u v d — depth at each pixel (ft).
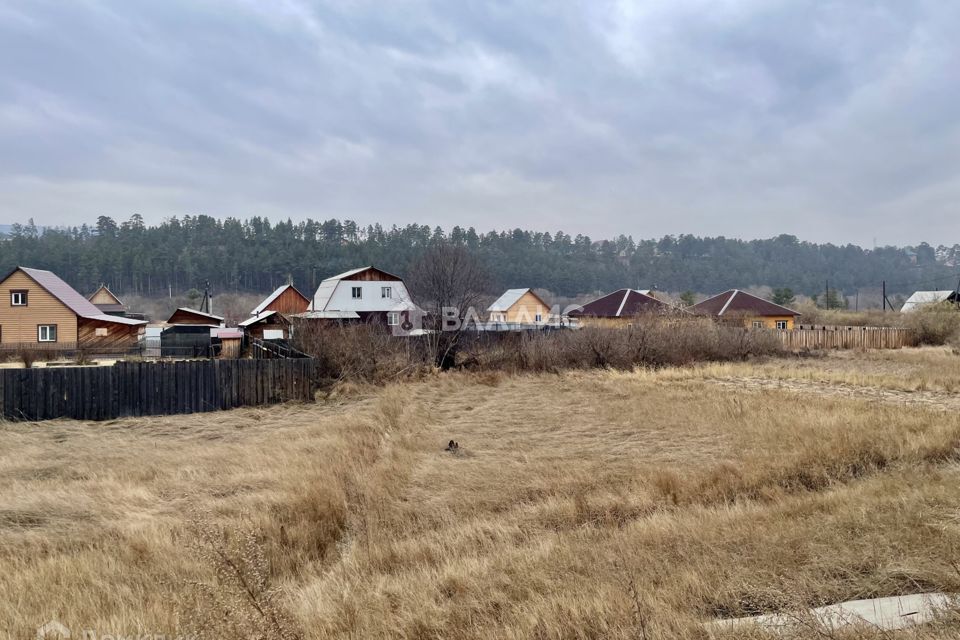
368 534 24.77
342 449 38.04
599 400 59.36
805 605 14.28
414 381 78.54
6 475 34.63
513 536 23.72
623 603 15.23
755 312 162.50
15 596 18.07
